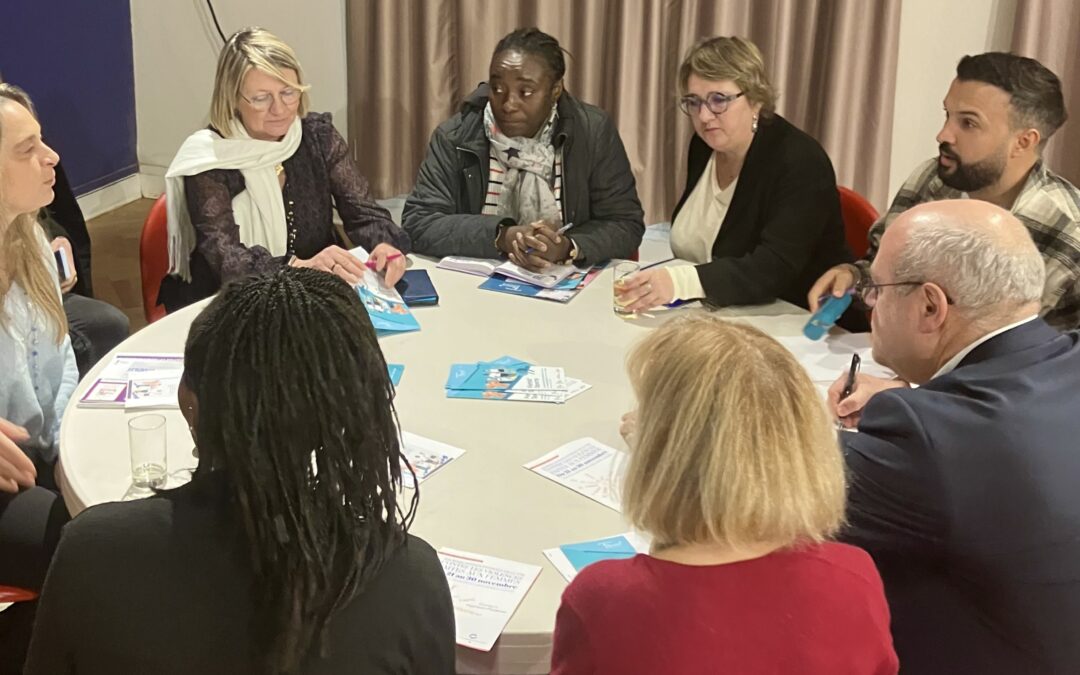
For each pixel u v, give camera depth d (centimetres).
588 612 99
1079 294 210
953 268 141
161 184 477
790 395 99
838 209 252
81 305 268
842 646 96
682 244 269
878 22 354
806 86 370
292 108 255
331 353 97
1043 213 213
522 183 269
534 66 256
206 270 257
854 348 206
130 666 96
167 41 450
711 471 95
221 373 96
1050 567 125
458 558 136
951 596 131
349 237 268
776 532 97
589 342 208
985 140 215
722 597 96
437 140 272
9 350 198
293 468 96
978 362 139
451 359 198
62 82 420
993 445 125
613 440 169
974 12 364
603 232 258
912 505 128
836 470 101
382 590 100
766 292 234
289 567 95
